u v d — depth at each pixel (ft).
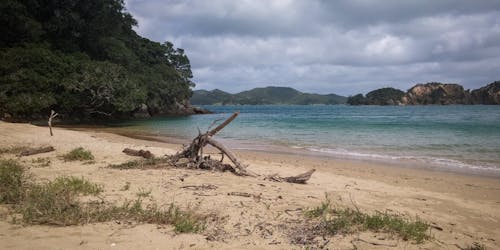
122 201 20.27
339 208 21.42
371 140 72.08
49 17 152.35
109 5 170.40
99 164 34.58
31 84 113.80
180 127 113.91
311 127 110.11
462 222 20.84
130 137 79.10
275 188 27.07
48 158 36.65
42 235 14.30
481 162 45.78
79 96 132.57
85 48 164.45
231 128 108.47
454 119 154.81
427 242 16.20
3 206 18.15
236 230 16.34
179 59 240.94
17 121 110.83
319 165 42.88
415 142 67.41
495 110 304.30
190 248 13.85
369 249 14.73
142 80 176.55
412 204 24.76
